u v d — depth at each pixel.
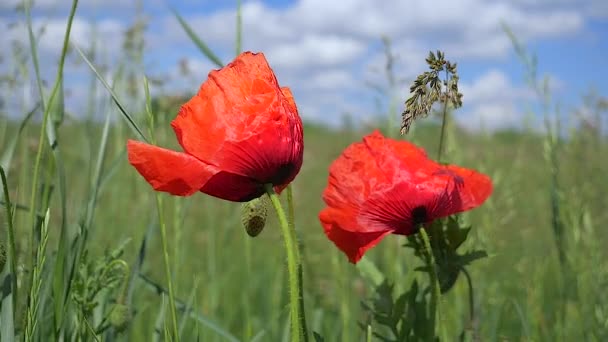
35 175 0.30
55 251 0.35
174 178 0.27
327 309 0.56
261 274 0.71
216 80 0.28
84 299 0.34
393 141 0.34
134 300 0.48
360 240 0.35
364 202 0.34
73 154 0.58
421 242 0.36
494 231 0.55
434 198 0.34
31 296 0.30
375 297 0.39
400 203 0.34
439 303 0.33
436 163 0.35
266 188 0.28
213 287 0.61
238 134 0.27
